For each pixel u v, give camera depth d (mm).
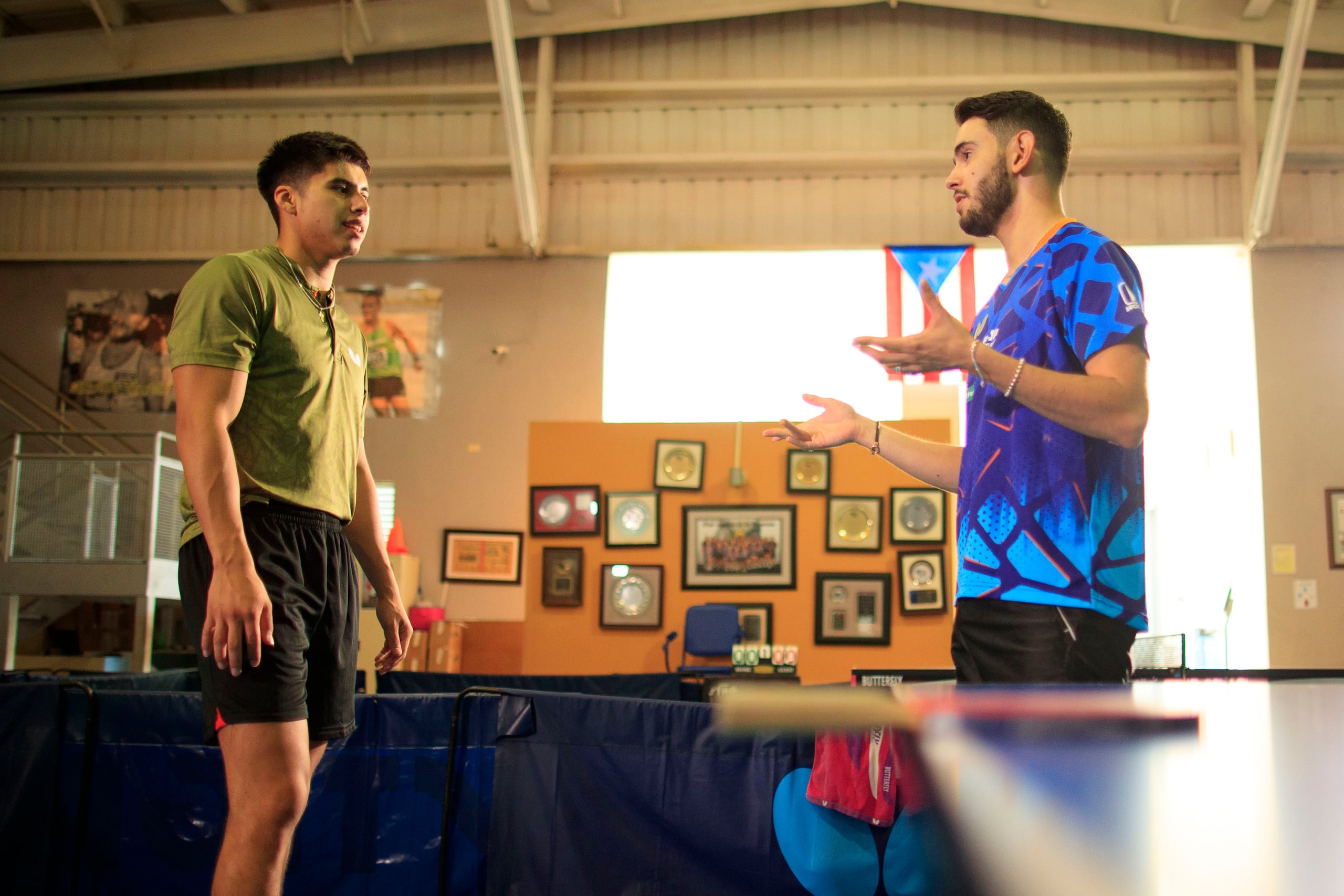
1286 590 7855
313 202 1927
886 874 2383
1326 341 8156
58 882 2684
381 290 8703
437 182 8859
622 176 8766
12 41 8820
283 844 1634
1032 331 1714
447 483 8375
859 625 7598
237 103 8992
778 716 343
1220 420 8328
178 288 8914
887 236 8555
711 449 8008
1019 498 1662
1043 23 8617
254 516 1726
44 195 9086
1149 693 472
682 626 7781
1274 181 7844
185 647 8508
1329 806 365
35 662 7660
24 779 2715
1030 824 330
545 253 8594
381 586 2123
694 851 2523
